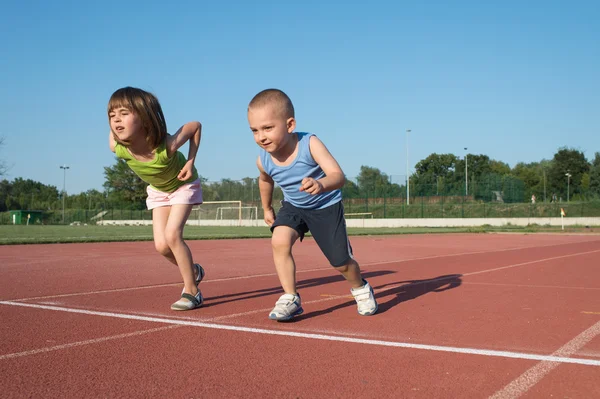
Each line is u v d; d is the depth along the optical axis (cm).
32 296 547
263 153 428
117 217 5441
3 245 1366
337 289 615
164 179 462
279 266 433
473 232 2991
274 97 391
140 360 311
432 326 410
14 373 285
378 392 260
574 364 308
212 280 700
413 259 1088
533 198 4791
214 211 4788
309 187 348
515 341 362
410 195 4478
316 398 252
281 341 360
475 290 612
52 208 7594
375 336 376
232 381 275
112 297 546
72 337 366
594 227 3688
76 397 251
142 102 414
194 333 382
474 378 282
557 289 622
